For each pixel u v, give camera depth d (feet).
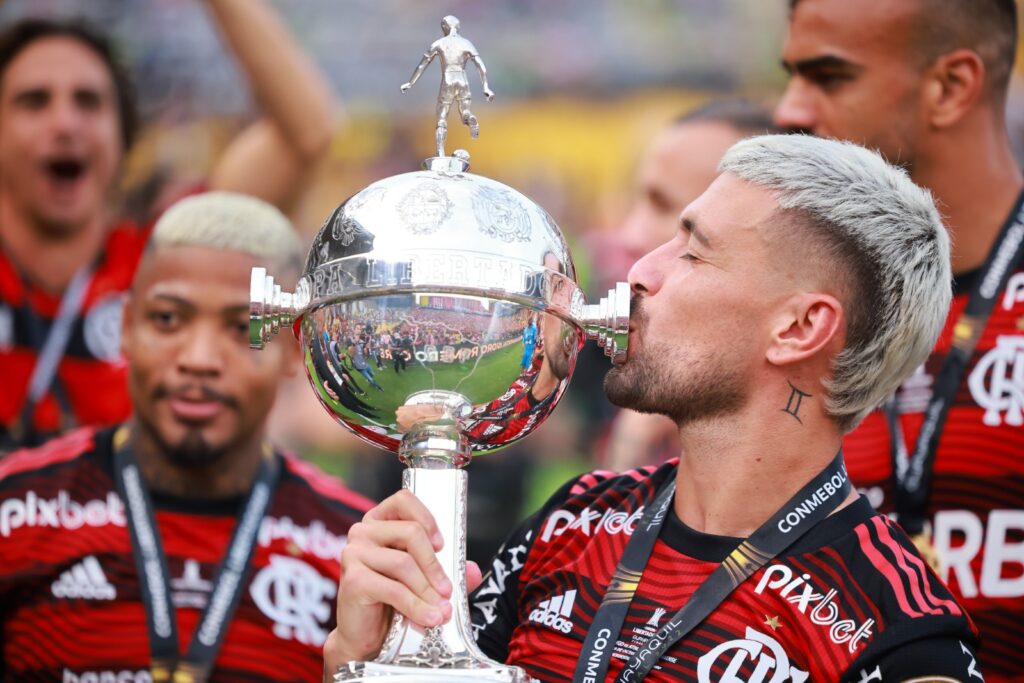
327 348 11.76
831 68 19.20
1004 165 19.66
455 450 12.09
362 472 38.83
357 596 11.72
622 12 56.39
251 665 19.99
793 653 11.88
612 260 52.49
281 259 20.67
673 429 27.22
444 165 12.35
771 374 12.62
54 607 19.77
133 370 20.49
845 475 12.93
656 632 12.22
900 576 11.93
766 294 12.50
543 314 11.85
